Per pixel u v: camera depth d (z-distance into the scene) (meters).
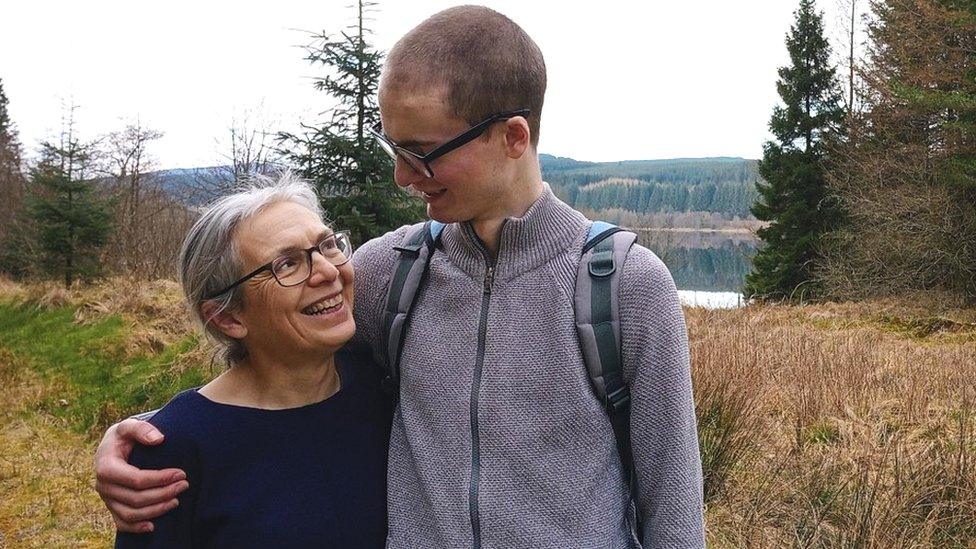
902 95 14.29
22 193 24.83
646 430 1.21
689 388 1.23
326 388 1.45
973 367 6.64
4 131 30.48
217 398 1.41
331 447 1.40
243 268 1.32
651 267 1.22
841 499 3.64
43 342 11.12
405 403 1.34
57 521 4.91
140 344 9.62
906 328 11.70
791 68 21.11
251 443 1.35
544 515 1.20
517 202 1.26
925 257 14.16
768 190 21.19
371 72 7.71
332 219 7.67
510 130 1.20
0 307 14.36
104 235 17.72
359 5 7.59
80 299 12.90
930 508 3.52
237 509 1.31
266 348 1.38
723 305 13.24
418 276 1.36
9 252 21.44
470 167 1.18
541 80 1.24
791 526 3.46
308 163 7.82
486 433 1.22
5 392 8.80
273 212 1.34
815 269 19.08
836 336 8.98
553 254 1.25
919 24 15.14
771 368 6.07
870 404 5.20
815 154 20.28
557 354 1.21
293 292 1.31
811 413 5.14
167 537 1.29
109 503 1.28
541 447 1.21
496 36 1.18
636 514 1.31
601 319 1.20
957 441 4.29
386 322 1.38
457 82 1.15
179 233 18.83
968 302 13.55
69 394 8.43
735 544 3.39
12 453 6.52
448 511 1.22
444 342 1.29
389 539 1.33
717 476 3.90
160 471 1.28
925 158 14.67
